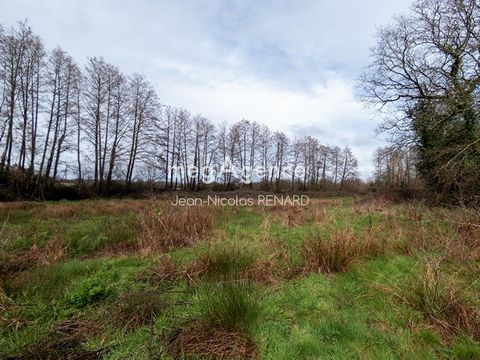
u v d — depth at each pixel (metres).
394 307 3.04
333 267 4.26
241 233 6.66
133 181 28.70
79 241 5.94
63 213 10.75
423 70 12.62
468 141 9.52
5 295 3.32
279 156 48.41
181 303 3.25
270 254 4.78
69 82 23.75
